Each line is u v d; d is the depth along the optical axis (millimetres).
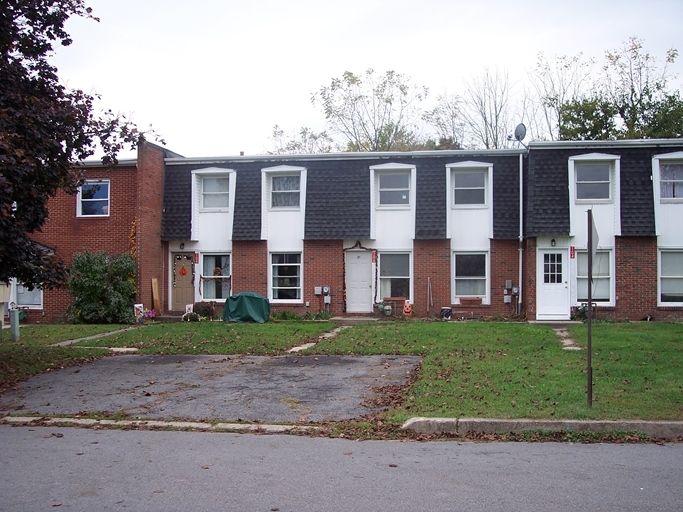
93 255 23484
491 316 23406
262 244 24969
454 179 24047
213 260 25656
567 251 22562
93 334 19703
